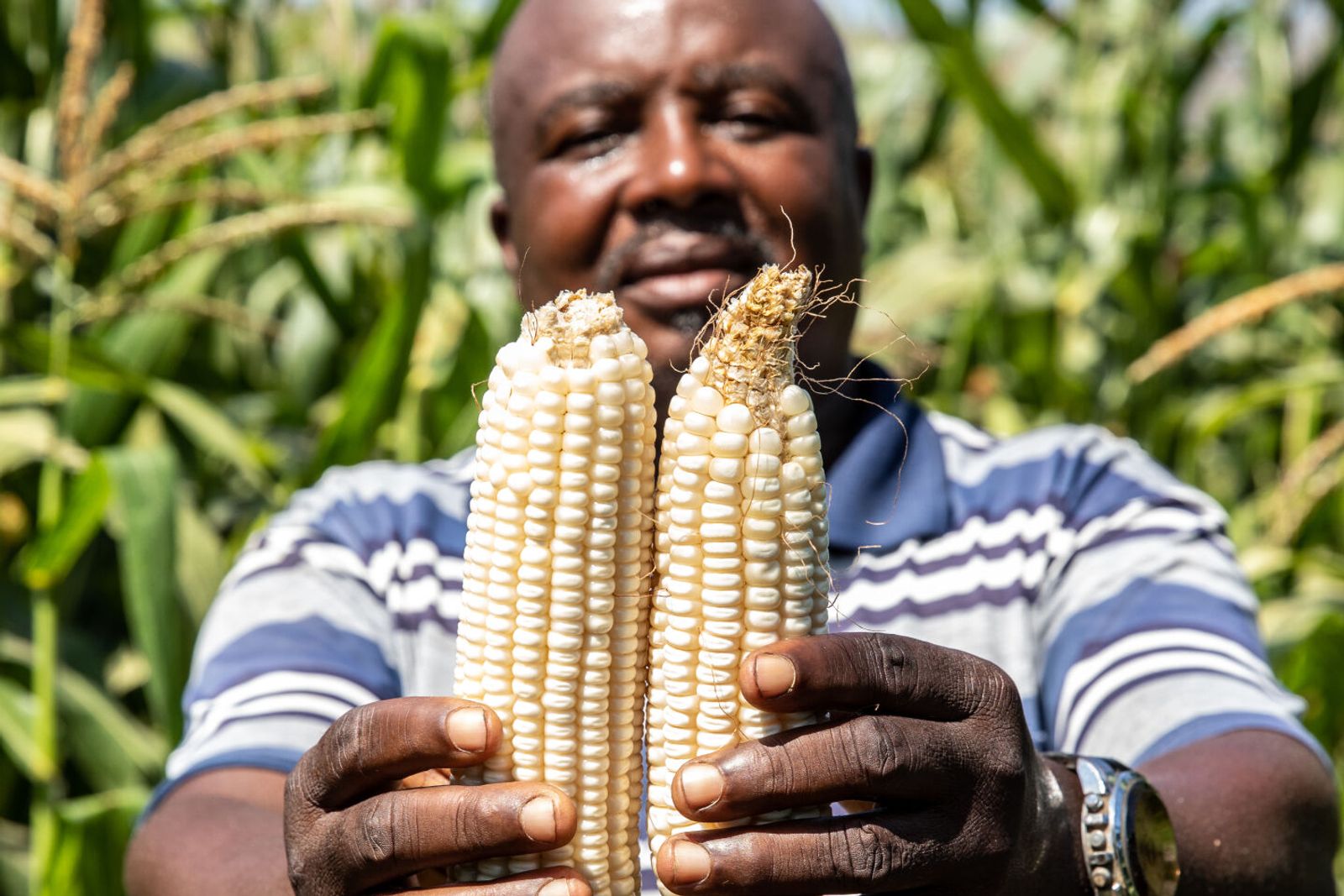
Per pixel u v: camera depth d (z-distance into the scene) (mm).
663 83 1737
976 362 4051
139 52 3561
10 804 3139
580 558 1093
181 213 3203
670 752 1110
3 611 3117
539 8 1856
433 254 3105
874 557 1759
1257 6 4082
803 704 1048
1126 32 4039
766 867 1043
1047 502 1783
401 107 3168
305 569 1799
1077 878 1207
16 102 3572
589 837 1115
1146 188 3994
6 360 3287
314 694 1622
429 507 1862
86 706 2910
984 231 4320
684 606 1094
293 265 3697
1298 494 3184
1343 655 2840
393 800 1068
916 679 1067
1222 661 1561
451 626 1767
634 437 1105
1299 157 3863
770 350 1078
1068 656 1653
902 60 4145
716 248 1721
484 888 1064
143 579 2467
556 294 1838
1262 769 1434
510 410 1097
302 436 3627
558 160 1800
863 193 2186
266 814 1476
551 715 1104
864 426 1871
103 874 2629
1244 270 3918
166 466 2535
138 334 3129
